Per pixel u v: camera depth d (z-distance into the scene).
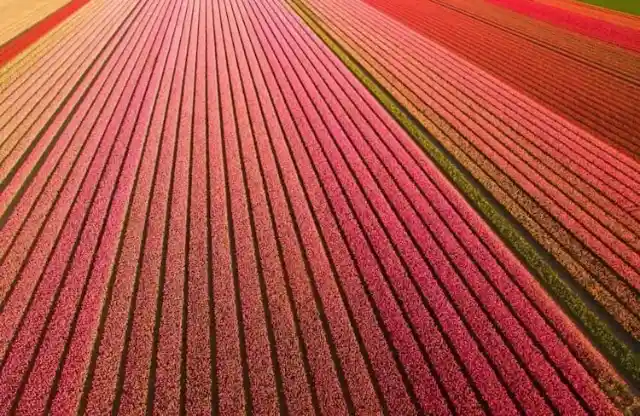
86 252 14.76
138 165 19.17
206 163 19.19
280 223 15.90
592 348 11.78
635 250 14.93
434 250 14.66
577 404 10.51
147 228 15.88
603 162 19.05
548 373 11.16
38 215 16.38
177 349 11.75
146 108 23.53
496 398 10.60
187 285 13.79
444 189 17.47
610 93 24.81
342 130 21.31
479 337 12.02
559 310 12.79
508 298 13.07
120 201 16.95
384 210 16.38
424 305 12.99
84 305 12.98
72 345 11.90
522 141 20.34
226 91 25.16
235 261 14.66
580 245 14.93
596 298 13.12
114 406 10.75
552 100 24.09
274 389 10.88
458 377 11.08
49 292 13.40
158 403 10.61
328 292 13.31
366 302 13.00
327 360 11.54
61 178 18.25
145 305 12.97
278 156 19.48
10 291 13.69
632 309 12.81
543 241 15.04
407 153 19.66
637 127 21.58
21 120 22.62
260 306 12.94
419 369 11.24
